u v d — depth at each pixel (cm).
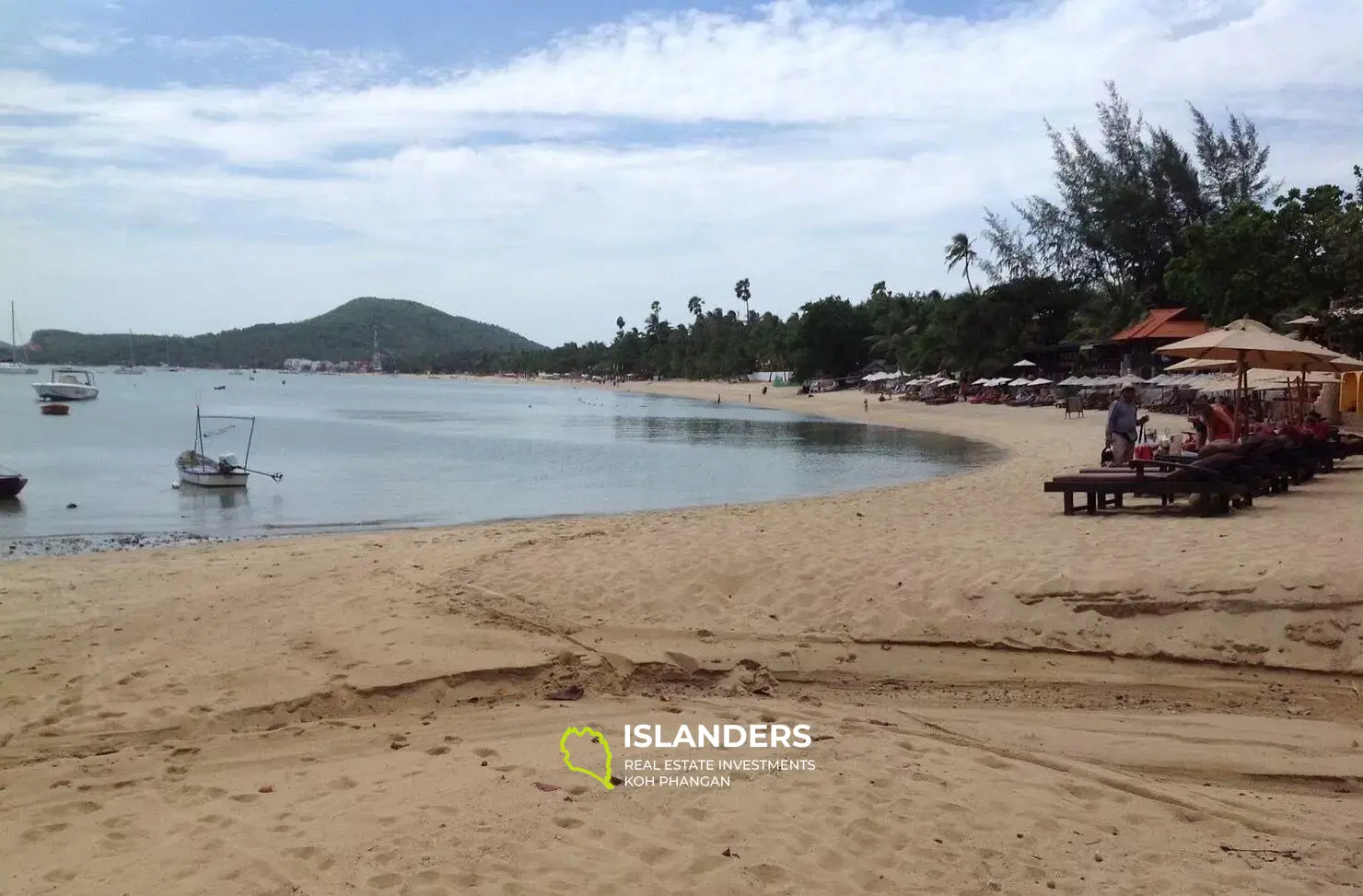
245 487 2544
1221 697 666
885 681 721
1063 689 692
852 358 10394
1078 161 6375
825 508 1577
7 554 1523
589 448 4072
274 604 927
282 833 470
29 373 18638
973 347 7069
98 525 1911
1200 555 870
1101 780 545
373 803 505
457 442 4412
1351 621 704
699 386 13462
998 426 4688
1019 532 1116
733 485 2636
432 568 1066
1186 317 5347
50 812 504
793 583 905
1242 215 3962
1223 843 470
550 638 788
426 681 695
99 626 862
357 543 1424
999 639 756
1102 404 5034
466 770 554
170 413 6750
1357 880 430
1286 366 1543
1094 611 769
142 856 449
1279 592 739
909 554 985
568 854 446
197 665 739
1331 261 3303
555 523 1617
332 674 705
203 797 521
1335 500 1320
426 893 408
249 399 10344
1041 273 6944
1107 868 440
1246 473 1249
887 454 3609
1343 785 540
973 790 525
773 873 429
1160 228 6019
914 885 421
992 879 427
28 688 700
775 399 9681
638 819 487
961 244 7619
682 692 714
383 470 3112
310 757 582
